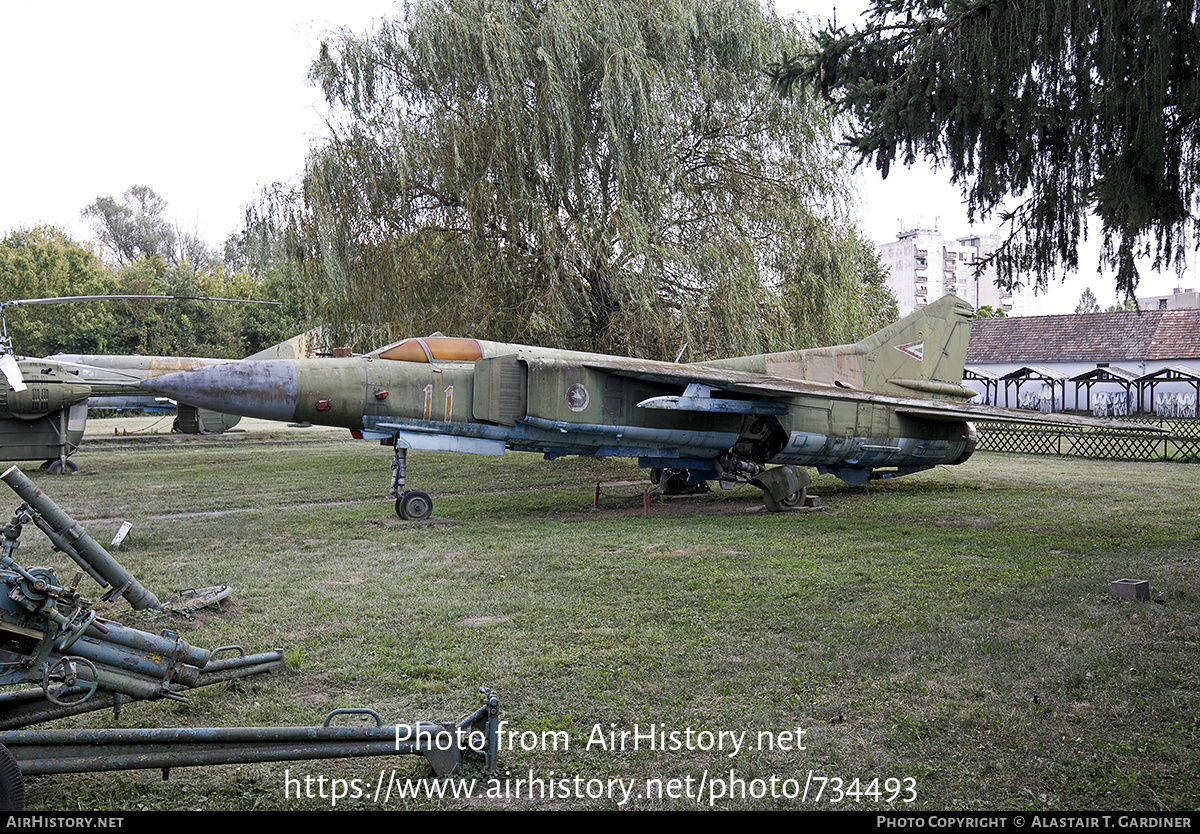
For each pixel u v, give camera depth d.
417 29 19.84
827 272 21.94
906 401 15.74
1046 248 10.51
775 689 6.13
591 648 7.12
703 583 9.39
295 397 13.98
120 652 4.72
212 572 10.24
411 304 21.47
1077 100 9.35
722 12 21.59
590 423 15.47
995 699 5.83
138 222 99.00
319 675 6.53
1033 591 8.79
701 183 21.84
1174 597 8.44
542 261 21.05
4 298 57.38
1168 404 47.94
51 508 6.79
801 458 17.56
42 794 4.62
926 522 14.01
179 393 13.65
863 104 10.57
